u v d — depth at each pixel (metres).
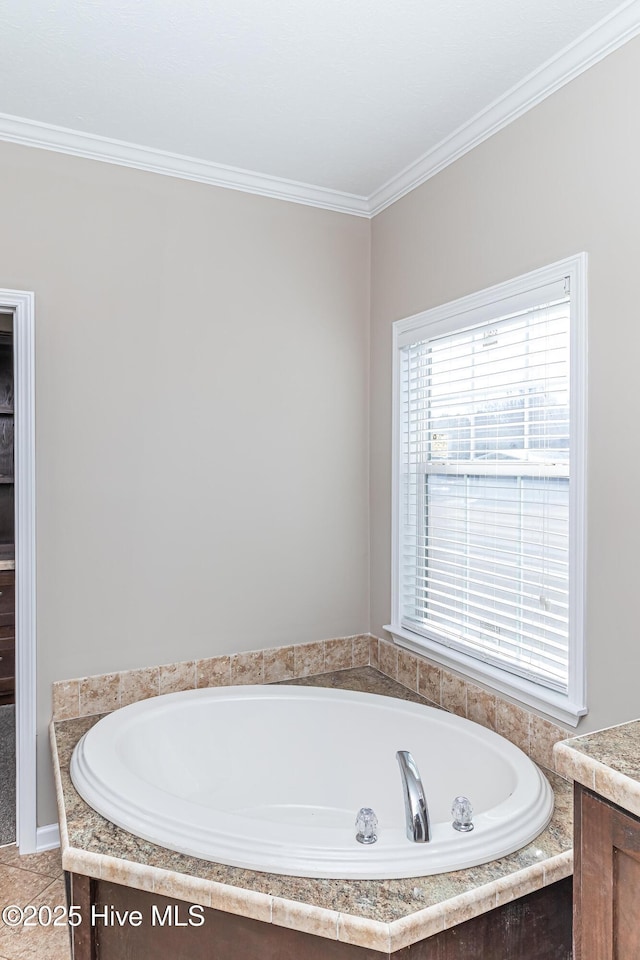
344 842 1.47
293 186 2.79
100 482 2.48
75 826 1.62
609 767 0.91
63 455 2.41
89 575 2.47
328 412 2.95
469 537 2.48
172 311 2.60
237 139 2.44
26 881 2.19
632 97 1.76
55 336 2.39
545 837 1.57
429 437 2.70
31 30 1.82
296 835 1.51
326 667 2.95
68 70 2.01
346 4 1.71
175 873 1.42
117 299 2.50
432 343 2.65
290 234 2.84
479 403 2.39
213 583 2.70
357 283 3.00
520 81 2.06
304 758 2.41
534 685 2.11
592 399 1.88
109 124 2.33
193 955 1.42
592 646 1.88
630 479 1.77
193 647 2.66
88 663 2.47
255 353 2.77
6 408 4.18
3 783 2.93
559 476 2.05
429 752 2.21
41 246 2.37
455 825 1.54
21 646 2.36
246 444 2.76
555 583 2.06
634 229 1.76
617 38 1.78
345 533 3.00
